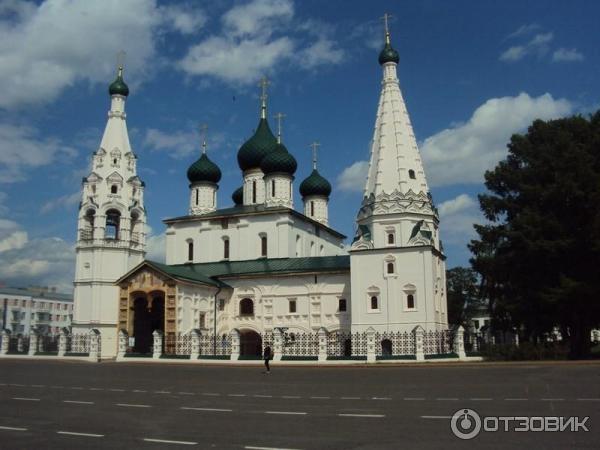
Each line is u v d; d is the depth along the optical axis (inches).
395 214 2055.9
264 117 2834.6
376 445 520.4
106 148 2477.9
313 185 2952.8
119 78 2588.6
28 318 4894.2
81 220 2416.3
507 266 1964.8
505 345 1817.2
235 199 3038.9
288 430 600.4
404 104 2223.2
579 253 1800.0
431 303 1946.4
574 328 1903.3
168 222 2635.3
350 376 1235.9
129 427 631.8
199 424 646.5
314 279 2250.2
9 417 711.1
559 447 501.7
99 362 1862.7
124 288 2161.7
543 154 1930.4
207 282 2241.6
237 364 1704.0
